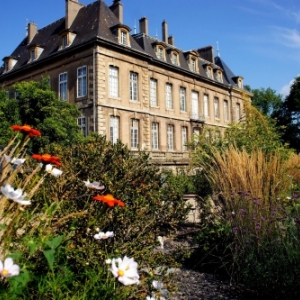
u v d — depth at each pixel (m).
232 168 5.66
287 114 45.25
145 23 31.36
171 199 3.89
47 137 15.99
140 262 3.09
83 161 3.66
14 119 16.78
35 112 17.16
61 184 3.18
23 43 32.75
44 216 2.21
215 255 5.67
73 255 2.48
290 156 9.55
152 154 24.44
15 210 2.00
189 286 4.84
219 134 10.79
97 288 2.19
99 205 3.19
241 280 4.81
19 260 1.98
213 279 5.21
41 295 1.99
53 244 1.90
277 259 4.27
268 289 4.20
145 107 26.64
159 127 28.64
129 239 3.25
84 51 23.98
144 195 3.67
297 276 4.05
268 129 10.62
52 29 30.03
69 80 24.77
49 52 27.27
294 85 44.66
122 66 24.97
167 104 30.06
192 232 7.63
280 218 4.77
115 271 1.97
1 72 31.47
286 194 5.65
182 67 32.03
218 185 5.99
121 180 3.59
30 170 2.99
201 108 33.72
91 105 23.14
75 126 17.94
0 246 1.92
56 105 17.89
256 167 5.69
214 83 35.69
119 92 24.59
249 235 4.86
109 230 3.16
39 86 18.28
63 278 2.15
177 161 21.23
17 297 1.87
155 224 3.59
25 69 28.05
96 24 24.69
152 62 28.11
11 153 2.10
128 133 25.02
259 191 5.32
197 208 8.08
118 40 24.80
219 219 6.22
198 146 9.89
